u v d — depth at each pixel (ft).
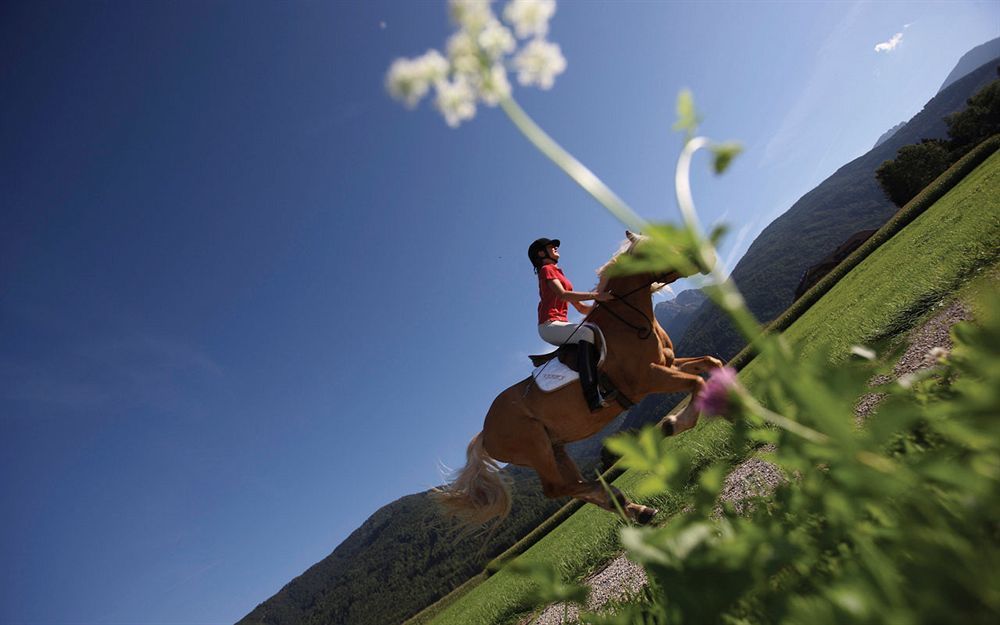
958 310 20.62
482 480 18.61
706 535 2.67
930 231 61.36
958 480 2.15
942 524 2.42
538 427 17.62
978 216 41.04
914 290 30.78
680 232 2.19
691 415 14.88
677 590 2.59
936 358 4.64
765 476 12.32
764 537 2.58
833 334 38.78
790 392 2.37
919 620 1.91
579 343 16.92
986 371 2.08
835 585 2.48
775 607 2.60
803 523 3.75
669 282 16.39
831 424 2.32
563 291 17.57
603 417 17.26
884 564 2.28
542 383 17.49
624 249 16.55
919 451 4.38
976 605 1.87
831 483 3.10
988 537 2.40
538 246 19.22
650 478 2.98
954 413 2.19
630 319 16.37
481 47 2.49
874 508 2.95
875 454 2.36
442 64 2.49
